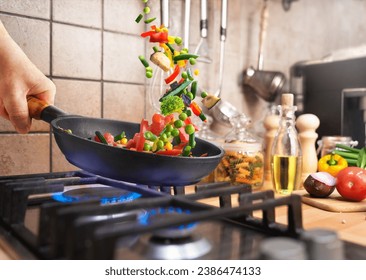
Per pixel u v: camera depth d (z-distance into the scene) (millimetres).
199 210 439
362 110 1254
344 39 1643
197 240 435
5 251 438
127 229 352
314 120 956
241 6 1244
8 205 519
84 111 924
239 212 411
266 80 1219
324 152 1093
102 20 944
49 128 882
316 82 1321
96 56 938
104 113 958
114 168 581
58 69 880
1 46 672
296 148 851
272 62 1354
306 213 670
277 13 1361
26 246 435
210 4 1149
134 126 796
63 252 385
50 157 888
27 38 833
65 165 912
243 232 490
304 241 348
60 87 884
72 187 729
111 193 618
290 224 466
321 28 1538
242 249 428
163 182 601
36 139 863
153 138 657
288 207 467
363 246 444
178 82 722
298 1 1430
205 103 765
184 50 732
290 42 1414
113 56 967
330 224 584
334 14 1589
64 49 887
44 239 416
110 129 773
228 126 1082
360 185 702
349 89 1225
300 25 1450
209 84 1157
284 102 876
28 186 548
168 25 1014
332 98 1274
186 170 584
